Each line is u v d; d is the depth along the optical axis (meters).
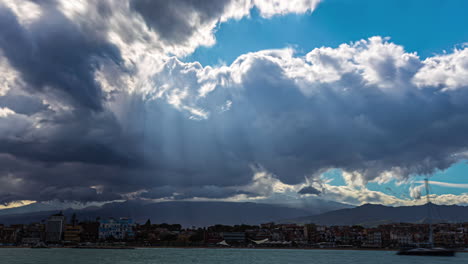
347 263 140.75
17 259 149.25
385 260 155.25
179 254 197.62
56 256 169.38
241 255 194.50
